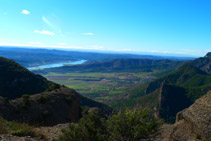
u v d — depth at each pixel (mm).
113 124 8719
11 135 9664
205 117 9297
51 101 23391
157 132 8930
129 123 8266
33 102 21016
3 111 16484
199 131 9266
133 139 7965
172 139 10328
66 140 8312
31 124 16922
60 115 22125
